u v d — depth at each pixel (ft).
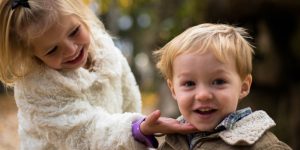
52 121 6.91
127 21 48.29
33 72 7.06
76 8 7.12
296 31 18.20
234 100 6.08
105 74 7.48
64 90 6.96
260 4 17.25
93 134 6.76
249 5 17.40
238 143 5.73
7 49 6.97
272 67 18.85
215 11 18.25
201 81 5.99
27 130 7.32
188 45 6.09
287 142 18.54
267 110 19.04
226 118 5.99
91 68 7.52
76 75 7.09
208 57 5.95
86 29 7.16
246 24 18.28
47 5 6.67
